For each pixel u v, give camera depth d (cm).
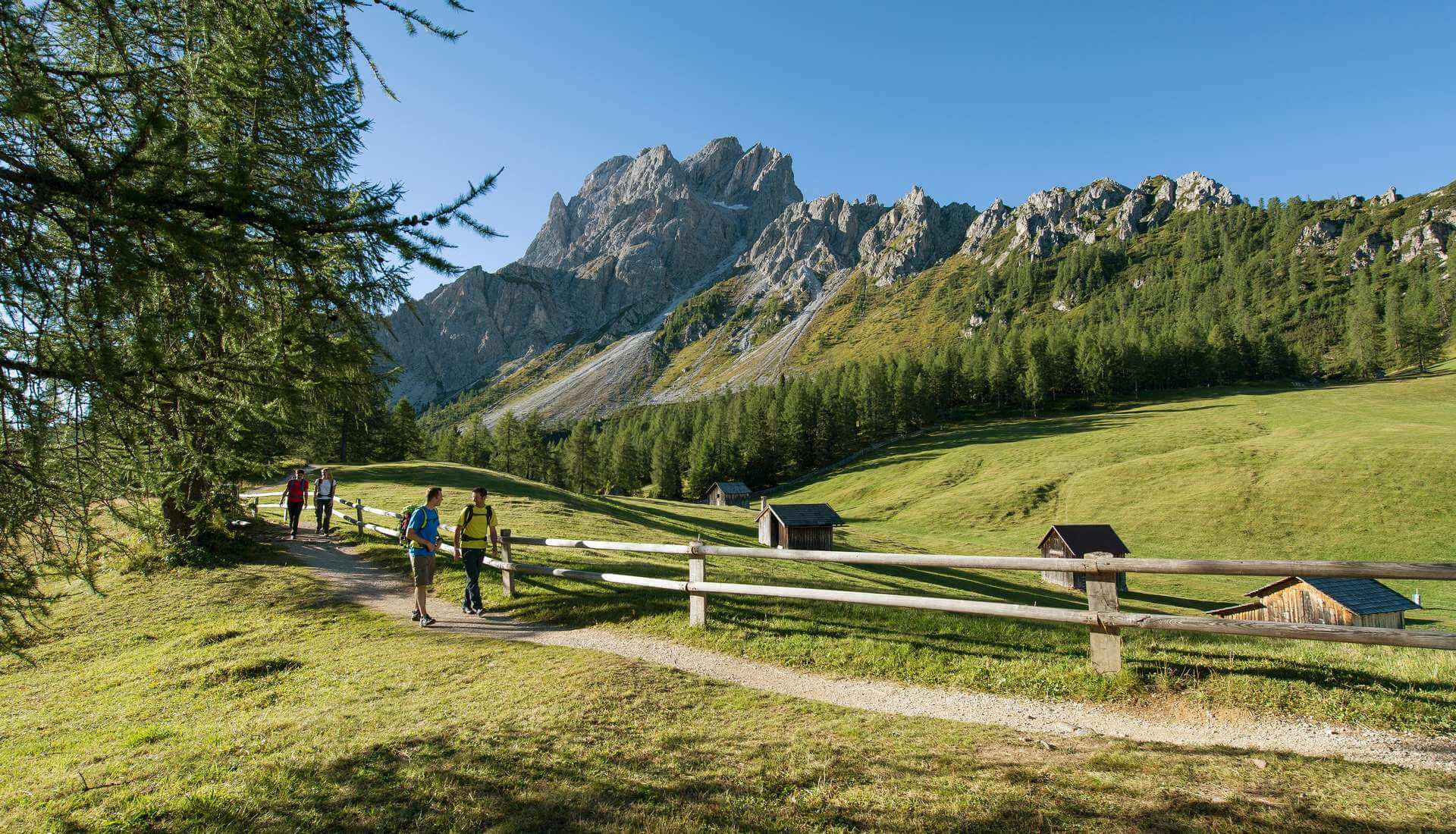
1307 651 676
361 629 1067
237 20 443
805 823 427
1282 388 10931
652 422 14600
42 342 416
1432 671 593
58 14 438
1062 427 9431
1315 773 455
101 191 368
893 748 537
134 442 517
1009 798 444
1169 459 6656
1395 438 5984
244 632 1091
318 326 487
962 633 822
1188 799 428
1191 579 4328
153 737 649
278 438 853
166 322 415
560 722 612
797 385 12175
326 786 504
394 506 2825
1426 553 4309
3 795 530
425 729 612
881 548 5019
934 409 11294
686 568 1744
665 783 489
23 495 463
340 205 448
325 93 544
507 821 444
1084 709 611
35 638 1110
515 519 2734
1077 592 3759
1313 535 4794
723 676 756
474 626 1062
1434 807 401
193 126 440
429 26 507
